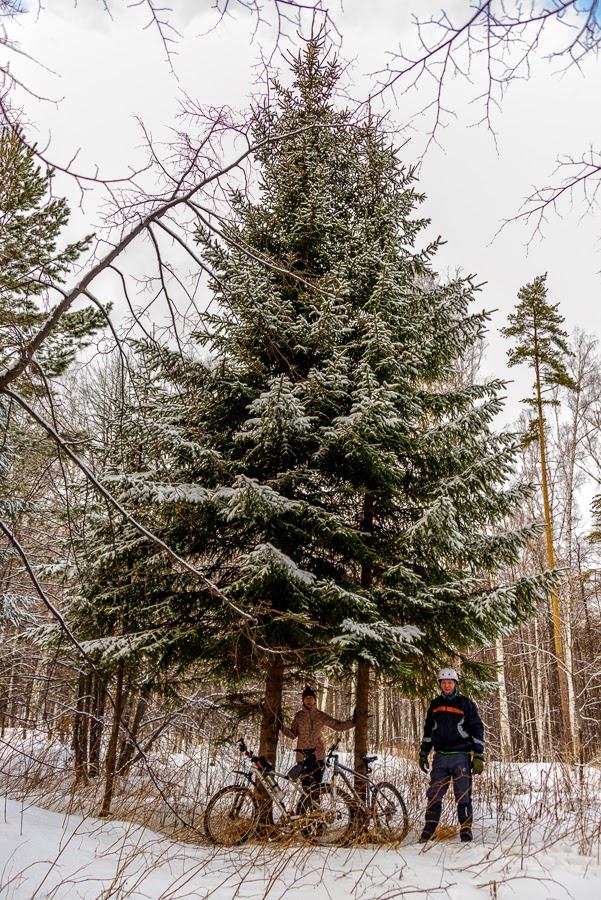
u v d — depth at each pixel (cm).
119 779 728
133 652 694
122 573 759
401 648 661
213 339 721
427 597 714
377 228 880
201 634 730
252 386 802
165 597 777
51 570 748
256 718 823
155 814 698
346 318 777
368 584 798
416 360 777
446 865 511
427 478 828
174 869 489
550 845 540
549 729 2031
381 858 533
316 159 816
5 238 386
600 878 472
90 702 937
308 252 816
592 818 625
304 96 512
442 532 688
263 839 594
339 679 766
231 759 846
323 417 789
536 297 1809
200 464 766
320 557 818
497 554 774
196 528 759
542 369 1806
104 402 739
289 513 748
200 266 371
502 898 426
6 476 853
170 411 754
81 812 636
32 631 744
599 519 1902
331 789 624
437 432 784
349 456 725
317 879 471
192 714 918
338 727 708
